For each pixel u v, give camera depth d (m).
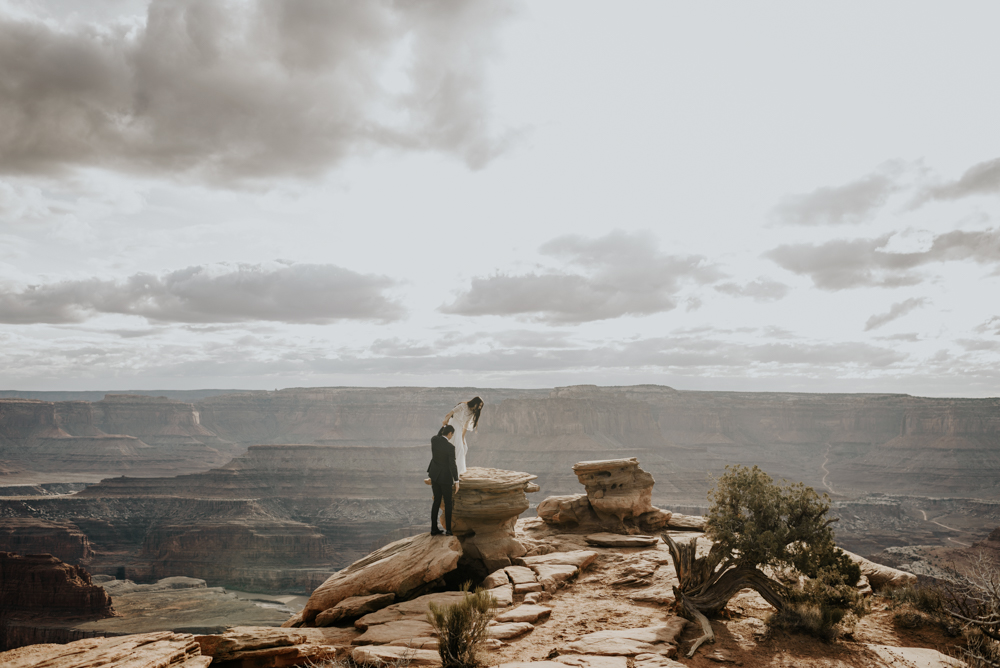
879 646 9.41
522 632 9.43
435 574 11.58
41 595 89.69
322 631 9.84
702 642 9.18
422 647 8.51
